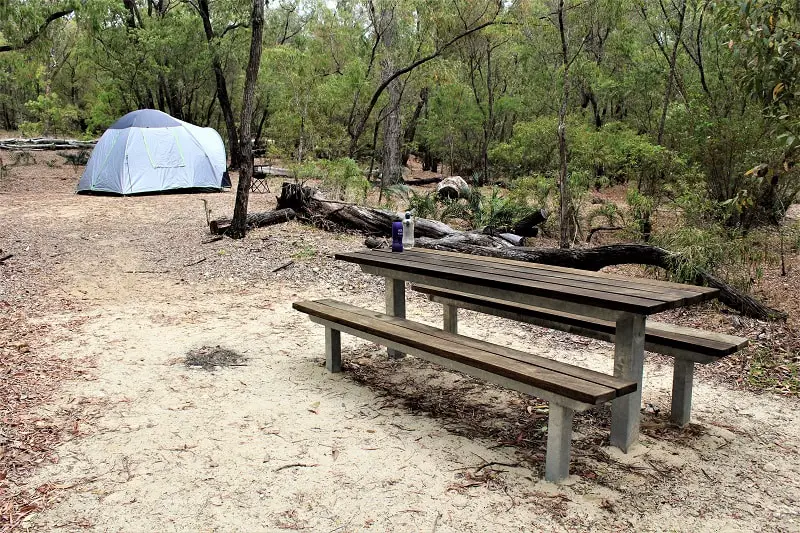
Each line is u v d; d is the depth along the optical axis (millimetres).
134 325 5422
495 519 2600
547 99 18469
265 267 7648
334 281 7137
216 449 3170
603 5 10422
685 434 3467
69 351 4672
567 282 3395
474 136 22500
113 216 11242
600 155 13219
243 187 8984
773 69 4941
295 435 3348
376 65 18328
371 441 3291
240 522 2551
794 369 4484
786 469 3098
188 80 22734
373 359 4637
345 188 13320
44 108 26422
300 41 24172
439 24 14492
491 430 3465
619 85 17656
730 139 9656
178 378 4168
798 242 8539
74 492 2750
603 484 2902
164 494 2748
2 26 14578
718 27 5992
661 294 3049
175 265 7762
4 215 11156
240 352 4754
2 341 4820
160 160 14828
